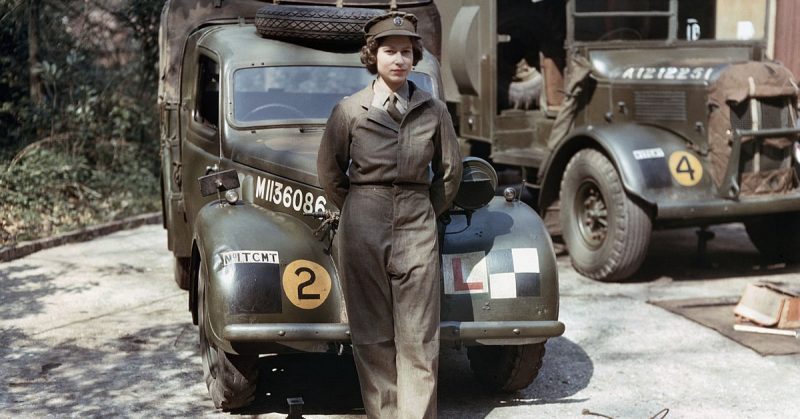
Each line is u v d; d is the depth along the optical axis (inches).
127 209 389.1
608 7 330.6
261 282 171.3
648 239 290.4
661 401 198.2
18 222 348.2
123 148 423.8
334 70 228.1
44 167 382.9
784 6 414.0
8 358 219.1
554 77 353.4
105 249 332.8
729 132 289.9
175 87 260.2
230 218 183.6
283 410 189.3
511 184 369.7
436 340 163.3
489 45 344.5
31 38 417.4
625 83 315.3
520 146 355.3
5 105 400.5
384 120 161.0
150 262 314.3
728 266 322.7
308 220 184.2
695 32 334.0
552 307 180.2
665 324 252.5
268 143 206.1
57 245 335.6
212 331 171.3
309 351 171.3
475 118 358.0
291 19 226.5
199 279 192.2
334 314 173.9
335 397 196.5
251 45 228.8
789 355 227.5
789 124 296.4
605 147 294.0
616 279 297.3
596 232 303.1
